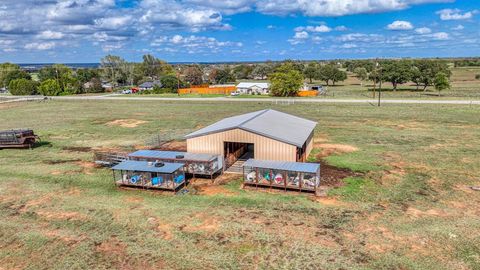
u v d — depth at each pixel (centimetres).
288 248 1306
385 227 1450
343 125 3800
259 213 1611
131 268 1209
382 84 11388
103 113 5228
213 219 1561
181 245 1346
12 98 8219
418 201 1716
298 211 1623
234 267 1198
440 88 7350
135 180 1961
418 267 1173
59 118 4797
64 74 11338
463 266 1175
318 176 1894
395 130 3462
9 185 2072
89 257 1283
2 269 1222
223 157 2236
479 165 2259
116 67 13638
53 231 1486
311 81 12925
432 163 2328
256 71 16688
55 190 1978
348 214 1580
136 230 1476
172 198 1827
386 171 2183
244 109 5362
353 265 1192
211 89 9012
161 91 9300
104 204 1764
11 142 2955
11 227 1528
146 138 3344
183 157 2152
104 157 2423
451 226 1446
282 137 2144
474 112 4384
